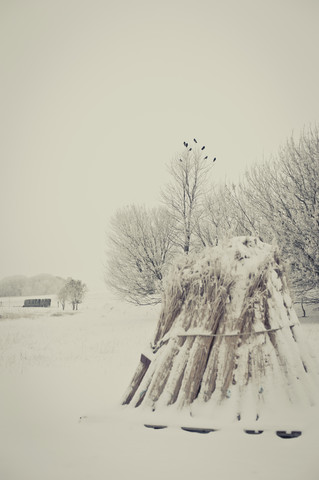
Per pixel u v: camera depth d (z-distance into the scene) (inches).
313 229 572.7
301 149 614.2
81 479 166.6
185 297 233.8
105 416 217.5
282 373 210.1
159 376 219.5
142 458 171.0
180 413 205.9
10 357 474.9
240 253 226.4
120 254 734.5
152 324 672.4
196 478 152.1
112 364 438.9
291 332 227.9
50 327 671.8
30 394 328.5
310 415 193.9
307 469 152.9
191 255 246.7
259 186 629.0
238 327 214.5
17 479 176.2
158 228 729.0
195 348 217.0
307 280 564.4
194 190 712.4
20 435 230.8
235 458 165.5
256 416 195.9
